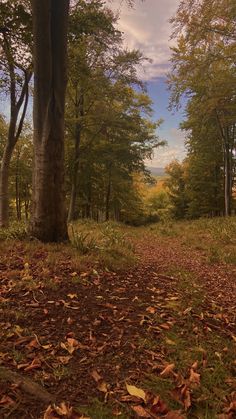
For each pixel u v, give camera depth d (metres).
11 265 5.55
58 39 6.91
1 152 26.23
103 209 31.42
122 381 2.98
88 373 3.05
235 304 5.57
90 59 16.56
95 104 19.86
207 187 30.95
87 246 7.28
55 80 6.99
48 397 2.64
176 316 4.54
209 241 12.51
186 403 2.75
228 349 3.75
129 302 4.80
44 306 4.21
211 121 21.75
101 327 3.93
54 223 7.41
